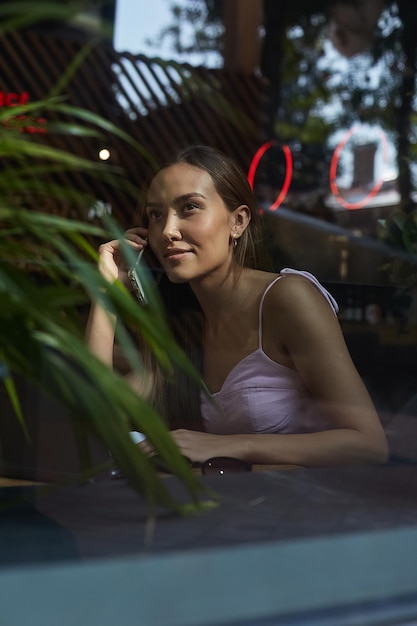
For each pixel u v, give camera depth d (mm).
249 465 1277
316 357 1475
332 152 4688
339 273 2287
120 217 1454
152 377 1143
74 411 665
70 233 679
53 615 617
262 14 4691
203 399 1329
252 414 1411
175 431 1240
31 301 607
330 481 988
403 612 741
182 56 3607
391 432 1450
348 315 1820
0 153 657
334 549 732
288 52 4840
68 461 804
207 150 1563
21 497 837
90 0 673
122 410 642
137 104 3916
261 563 699
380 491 946
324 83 4977
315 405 1462
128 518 777
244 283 1518
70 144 1753
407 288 1998
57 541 710
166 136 4082
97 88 3770
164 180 1488
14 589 607
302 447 1341
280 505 859
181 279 1483
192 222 1496
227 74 4344
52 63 3727
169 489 767
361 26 4926
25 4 622
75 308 687
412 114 4688
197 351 1440
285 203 4312
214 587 676
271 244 1839
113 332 701
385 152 4535
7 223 653
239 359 1462
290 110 4836
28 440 896
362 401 1449
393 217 2477
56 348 632
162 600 656
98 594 634
